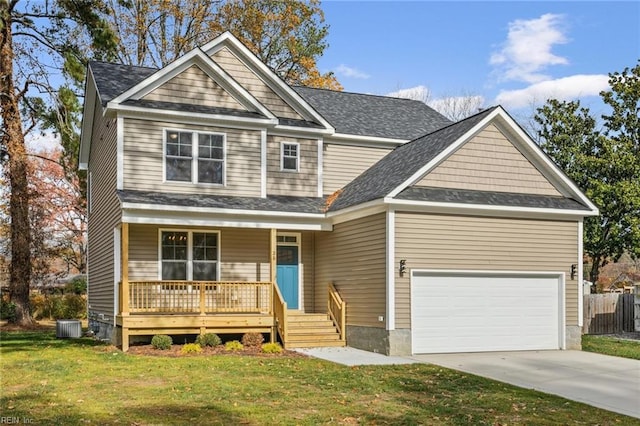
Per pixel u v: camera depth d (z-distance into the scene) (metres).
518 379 12.09
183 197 16.91
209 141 17.81
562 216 17.25
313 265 19.77
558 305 17.17
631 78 26.86
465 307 16.08
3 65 24.58
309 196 19.72
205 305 17.42
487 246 16.31
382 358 14.62
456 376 12.09
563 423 8.54
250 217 17.17
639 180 25.59
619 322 22.61
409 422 8.30
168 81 17.59
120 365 12.64
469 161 16.52
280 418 8.28
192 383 10.66
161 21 34.31
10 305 25.17
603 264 29.50
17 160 24.86
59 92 25.75
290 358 14.36
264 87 19.84
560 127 28.22
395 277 15.30
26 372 11.66
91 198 23.50
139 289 17.09
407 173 16.03
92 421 7.92
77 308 30.55
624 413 9.32
